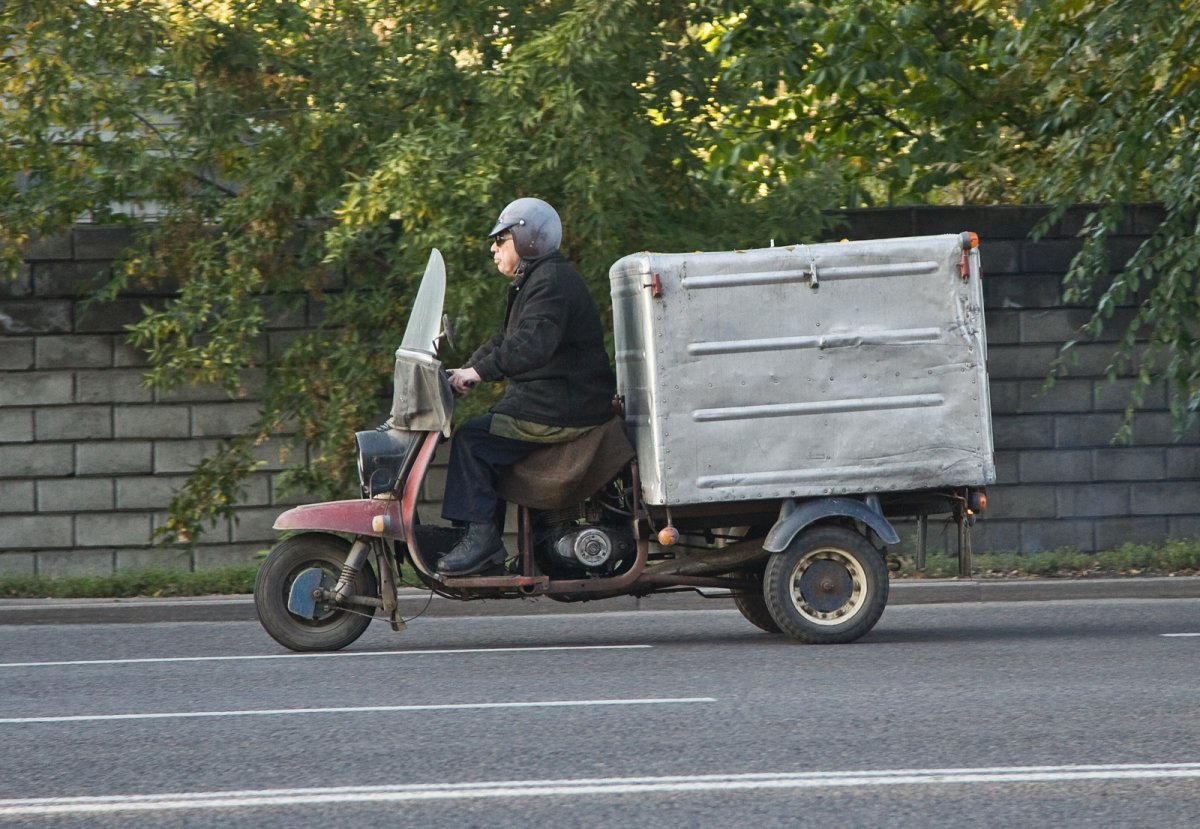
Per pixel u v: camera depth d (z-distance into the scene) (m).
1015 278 44.56
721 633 32.78
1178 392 39.84
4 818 16.83
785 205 42.19
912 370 29.88
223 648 31.31
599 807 17.06
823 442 29.66
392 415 29.73
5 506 43.56
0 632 34.97
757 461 29.48
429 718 22.44
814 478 29.66
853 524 30.70
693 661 27.91
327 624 29.81
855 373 29.73
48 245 43.38
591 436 29.31
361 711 23.11
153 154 42.50
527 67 37.31
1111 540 44.78
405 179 36.72
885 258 29.81
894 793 17.58
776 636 31.89
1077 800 17.23
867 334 29.73
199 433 43.78
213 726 22.08
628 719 22.14
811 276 29.59
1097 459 44.69
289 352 42.44
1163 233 38.81
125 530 43.84
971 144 50.84
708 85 42.44
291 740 20.97
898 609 37.03
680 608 37.78
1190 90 38.44
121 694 25.20
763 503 30.20
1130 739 20.47
